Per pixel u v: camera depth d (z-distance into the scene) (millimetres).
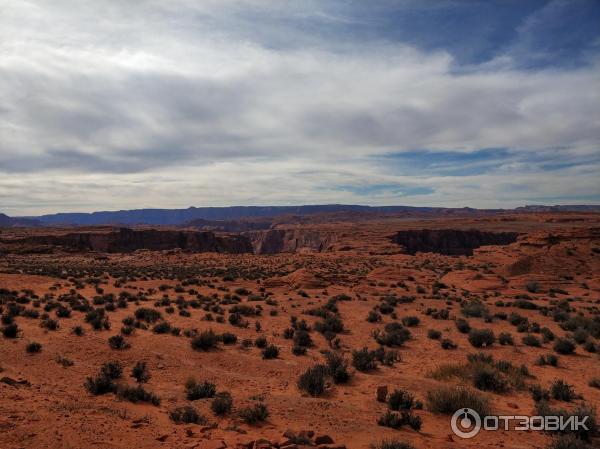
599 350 20000
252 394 12727
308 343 20641
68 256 98500
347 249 124438
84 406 9383
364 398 12430
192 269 69375
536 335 24109
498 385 13797
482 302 36844
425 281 51406
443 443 8555
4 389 10242
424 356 18953
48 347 16734
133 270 66562
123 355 16484
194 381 13117
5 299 28234
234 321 24688
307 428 9031
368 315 28953
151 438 7695
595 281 46812
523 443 9078
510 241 153875
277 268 71750
